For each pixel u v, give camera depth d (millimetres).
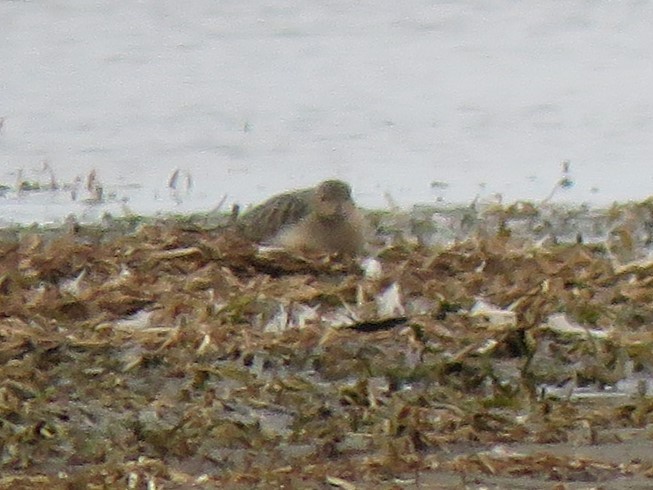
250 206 17312
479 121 22891
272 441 10469
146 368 11719
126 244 14766
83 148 21906
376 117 22953
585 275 13727
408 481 9695
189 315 12688
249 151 21641
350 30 27391
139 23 27375
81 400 11133
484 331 12078
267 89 24516
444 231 16391
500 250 14484
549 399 11164
